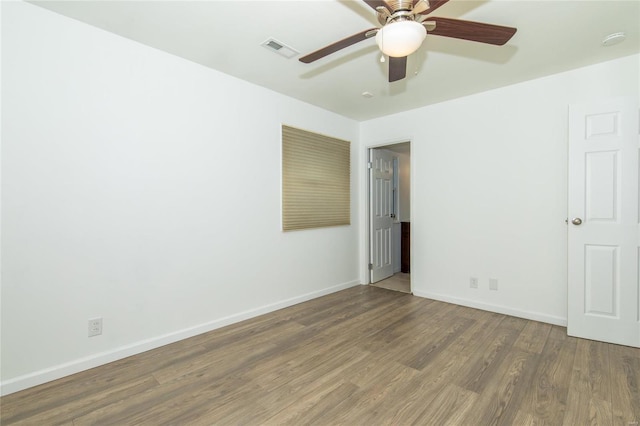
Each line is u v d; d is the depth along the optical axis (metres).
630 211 2.43
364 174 4.49
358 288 4.30
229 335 2.71
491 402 1.76
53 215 2.01
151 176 2.44
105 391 1.89
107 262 2.23
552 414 1.65
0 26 1.83
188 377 2.05
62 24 2.03
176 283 2.59
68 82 2.06
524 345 2.47
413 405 1.74
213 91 2.82
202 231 2.75
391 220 5.08
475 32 1.59
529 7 1.91
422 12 1.52
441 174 3.65
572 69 2.78
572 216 2.65
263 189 3.24
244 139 3.06
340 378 2.03
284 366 2.18
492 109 3.26
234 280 2.99
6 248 1.86
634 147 2.41
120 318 2.29
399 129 4.05
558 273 2.90
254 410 1.72
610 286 2.50
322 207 3.90
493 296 3.29
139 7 1.93
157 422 1.63
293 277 3.57
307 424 1.61
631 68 2.54
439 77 2.94
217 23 2.10
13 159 1.88
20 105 1.89
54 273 2.02
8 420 1.64
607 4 1.88
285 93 3.37
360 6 1.91
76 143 2.10
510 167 3.16
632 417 1.62
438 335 2.68
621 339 2.46
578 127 2.62
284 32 2.21
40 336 1.97
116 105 2.26
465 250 3.48
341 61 2.65
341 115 4.16
